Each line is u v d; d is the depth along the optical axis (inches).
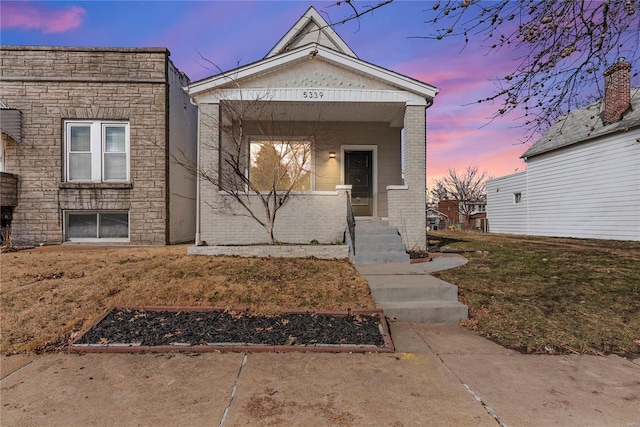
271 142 401.4
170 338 160.2
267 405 109.5
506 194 774.5
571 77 149.7
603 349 153.6
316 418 102.4
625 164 494.9
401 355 148.3
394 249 307.7
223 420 101.5
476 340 165.6
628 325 173.0
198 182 346.6
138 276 235.9
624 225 496.7
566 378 128.1
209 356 145.7
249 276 238.8
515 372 132.8
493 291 219.1
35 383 123.0
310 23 468.4
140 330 167.9
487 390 119.2
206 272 245.9
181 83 454.6
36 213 390.6
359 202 440.1
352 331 169.9
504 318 185.9
